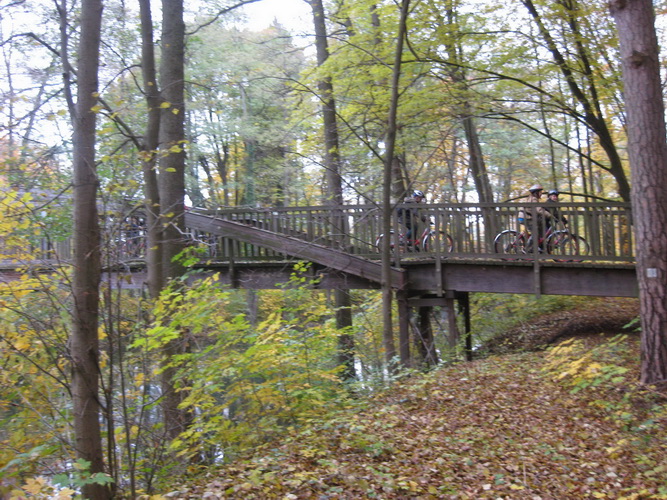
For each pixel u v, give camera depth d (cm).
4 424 612
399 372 945
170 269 822
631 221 1016
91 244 469
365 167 1683
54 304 492
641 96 723
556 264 1057
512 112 1302
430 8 1135
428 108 1232
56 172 615
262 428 673
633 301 1423
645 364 708
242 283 1203
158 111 755
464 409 714
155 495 479
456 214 1115
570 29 1173
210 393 739
